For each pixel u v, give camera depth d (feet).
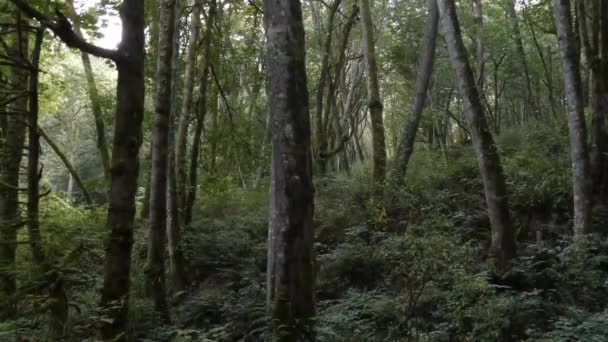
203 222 51.16
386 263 35.29
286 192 22.57
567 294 30.99
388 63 96.78
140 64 18.40
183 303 39.27
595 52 47.67
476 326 24.93
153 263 34.42
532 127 63.21
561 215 43.42
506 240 35.70
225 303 34.86
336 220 47.37
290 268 22.25
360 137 116.78
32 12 16.33
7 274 18.03
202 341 26.89
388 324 27.30
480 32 75.82
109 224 17.88
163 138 35.37
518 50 78.18
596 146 44.50
